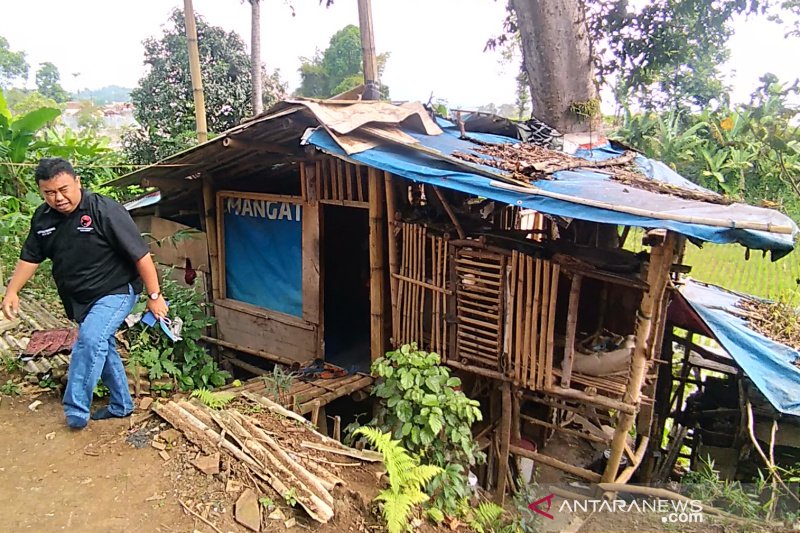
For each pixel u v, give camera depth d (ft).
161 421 11.91
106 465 10.30
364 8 22.94
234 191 22.57
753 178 56.54
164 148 40.47
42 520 8.77
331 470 10.66
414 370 13.20
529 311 14.80
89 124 92.27
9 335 17.10
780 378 17.35
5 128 25.53
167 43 41.42
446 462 12.41
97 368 11.16
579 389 15.37
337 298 25.22
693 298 24.29
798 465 18.90
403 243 17.48
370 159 14.65
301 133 17.17
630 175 18.53
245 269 23.02
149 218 28.30
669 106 64.23
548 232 23.22
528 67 28.91
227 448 10.57
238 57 44.16
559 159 18.90
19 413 12.30
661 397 23.07
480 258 15.55
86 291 11.28
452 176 13.92
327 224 24.31
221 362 24.08
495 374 15.84
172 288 19.11
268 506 9.13
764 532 14.28
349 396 20.39
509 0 35.12
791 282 40.60
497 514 11.89
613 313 16.47
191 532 8.57
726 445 21.88
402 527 9.11
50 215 10.80
